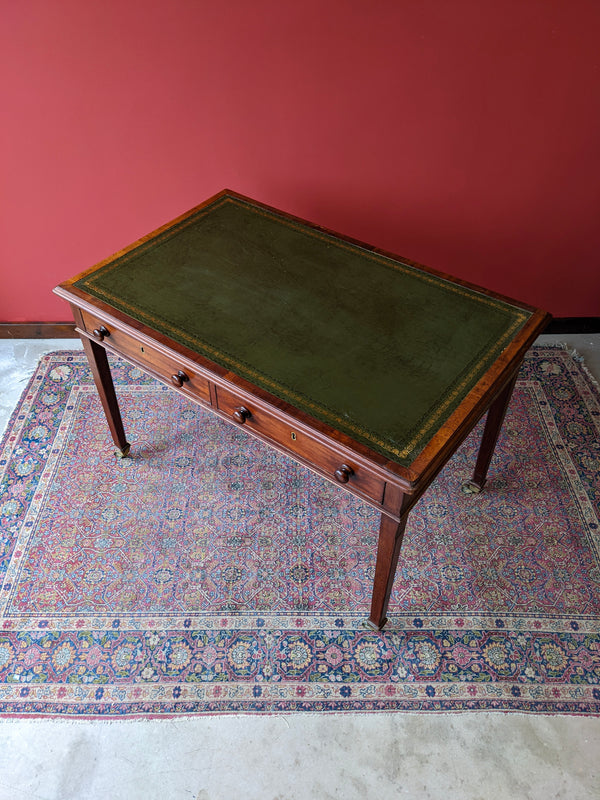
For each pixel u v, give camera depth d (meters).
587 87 2.33
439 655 2.07
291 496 2.47
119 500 2.46
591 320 3.03
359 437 1.67
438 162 2.56
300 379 1.82
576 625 2.13
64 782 1.83
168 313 2.01
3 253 2.81
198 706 1.97
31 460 2.59
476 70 2.31
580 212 2.67
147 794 1.81
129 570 2.27
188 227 2.32
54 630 2.12
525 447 2.63
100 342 2.16
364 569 2.27
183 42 2.27
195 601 2.19
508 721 1.94
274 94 2.39
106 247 2.84
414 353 1.89
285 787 1.83
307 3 2.18
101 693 1.99
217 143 2.53
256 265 2.18
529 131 2.45
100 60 2.30
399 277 2.13
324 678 2.02
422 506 2.44
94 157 2.55
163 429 2.69
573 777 1.84
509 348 1.90
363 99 2.40
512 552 2.32
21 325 3.04
